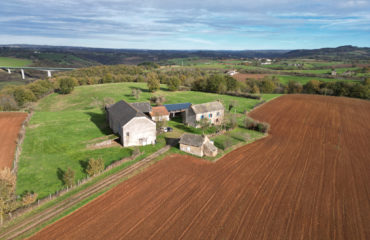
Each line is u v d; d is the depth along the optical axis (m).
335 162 42.28
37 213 27.17
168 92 107.62
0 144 46.16
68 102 91.69
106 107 62.62
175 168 38.41
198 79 118.06
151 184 33.53
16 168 36.19
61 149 44.06
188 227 25.39
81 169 37.19
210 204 29.38
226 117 67.56
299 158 43.62
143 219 26.45
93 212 27.47
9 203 26.95
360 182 35.72
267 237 24.38
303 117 72.25
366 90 102.44
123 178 34.69
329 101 95.50
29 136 49.97
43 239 23.41
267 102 92.62
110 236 23.91
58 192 30.38
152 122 47.41
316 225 26.38
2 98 82.62
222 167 39.31
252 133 56.78
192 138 44.53
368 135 57.34
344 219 27.53
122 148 45.50
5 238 23.50
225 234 24.58
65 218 26.44
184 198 30.44
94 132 53.78
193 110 59.06
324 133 58.25
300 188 33.66
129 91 105.19
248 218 27.08
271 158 43.38
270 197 31.27
